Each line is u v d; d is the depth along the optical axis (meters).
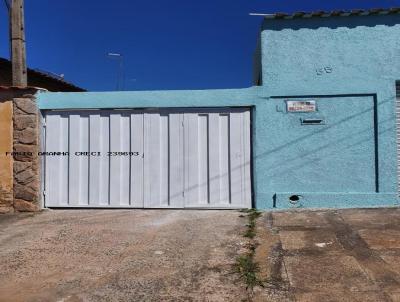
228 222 7.49
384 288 4.52
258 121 8.48
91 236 6.72
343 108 8.44
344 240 6.19
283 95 8.48
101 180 8.77
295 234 6.60
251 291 4.57
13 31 8.92
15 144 8.67
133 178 8.70
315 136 8.45
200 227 7.17
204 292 4.57
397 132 8.46
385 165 8.34
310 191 8.44
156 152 8.67
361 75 8.42
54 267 5.39
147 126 8.69
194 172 8.59
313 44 8.50
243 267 5.22
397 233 6.41
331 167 8.43
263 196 8.45
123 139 8.73
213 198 8.54
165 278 4.97
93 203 8.77
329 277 4.86
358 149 8.41
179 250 5.96
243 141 8.53
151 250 5.98
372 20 8.44
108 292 4.61
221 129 8.57
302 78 8.48
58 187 8.82
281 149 8.48
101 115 8.78
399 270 4.97
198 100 8.56
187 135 8.61
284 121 8.49
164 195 8.64
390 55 8.41
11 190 8.66
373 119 8.41
